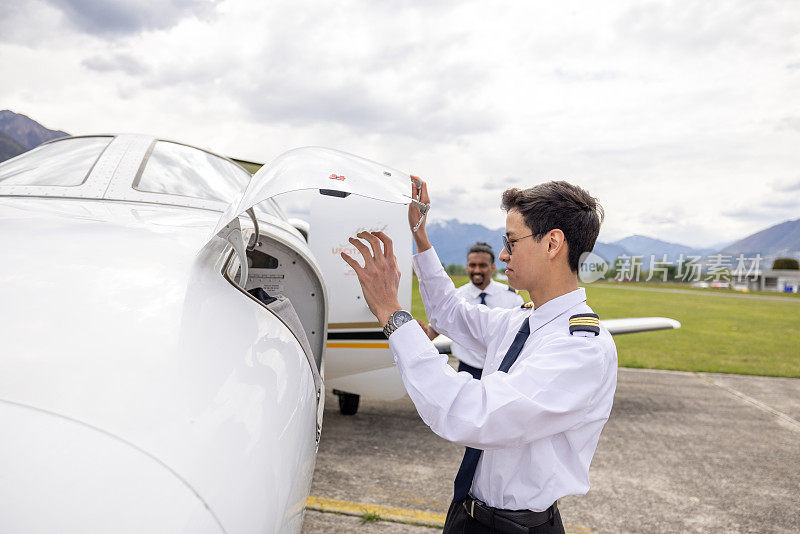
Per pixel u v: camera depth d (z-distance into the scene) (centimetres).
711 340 1455
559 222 137
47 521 75
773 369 956
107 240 137
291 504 116
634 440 487
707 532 320
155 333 105
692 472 414
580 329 129
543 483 130
